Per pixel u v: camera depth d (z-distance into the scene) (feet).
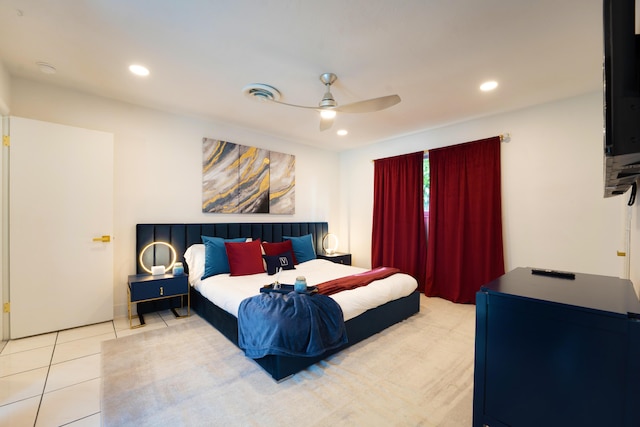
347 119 11.83
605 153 2.79
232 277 10.03
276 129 13.24
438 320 9.89
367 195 16.39
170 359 7.08
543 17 5.66
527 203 10.57
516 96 9.53
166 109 10.73
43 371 6.49
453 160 12.37
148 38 6.42
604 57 2.76
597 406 3.34
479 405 4.25
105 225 9.45
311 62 7.39
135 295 8.96
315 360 6.86
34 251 8.30
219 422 4.95
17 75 8.20
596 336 3.33
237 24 5.92
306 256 13.44
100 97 9.59
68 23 5.90
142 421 4.95
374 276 9.71
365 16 5.67
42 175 8.42
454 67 7.64
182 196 11.35
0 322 7.85
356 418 5.09
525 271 5.70
